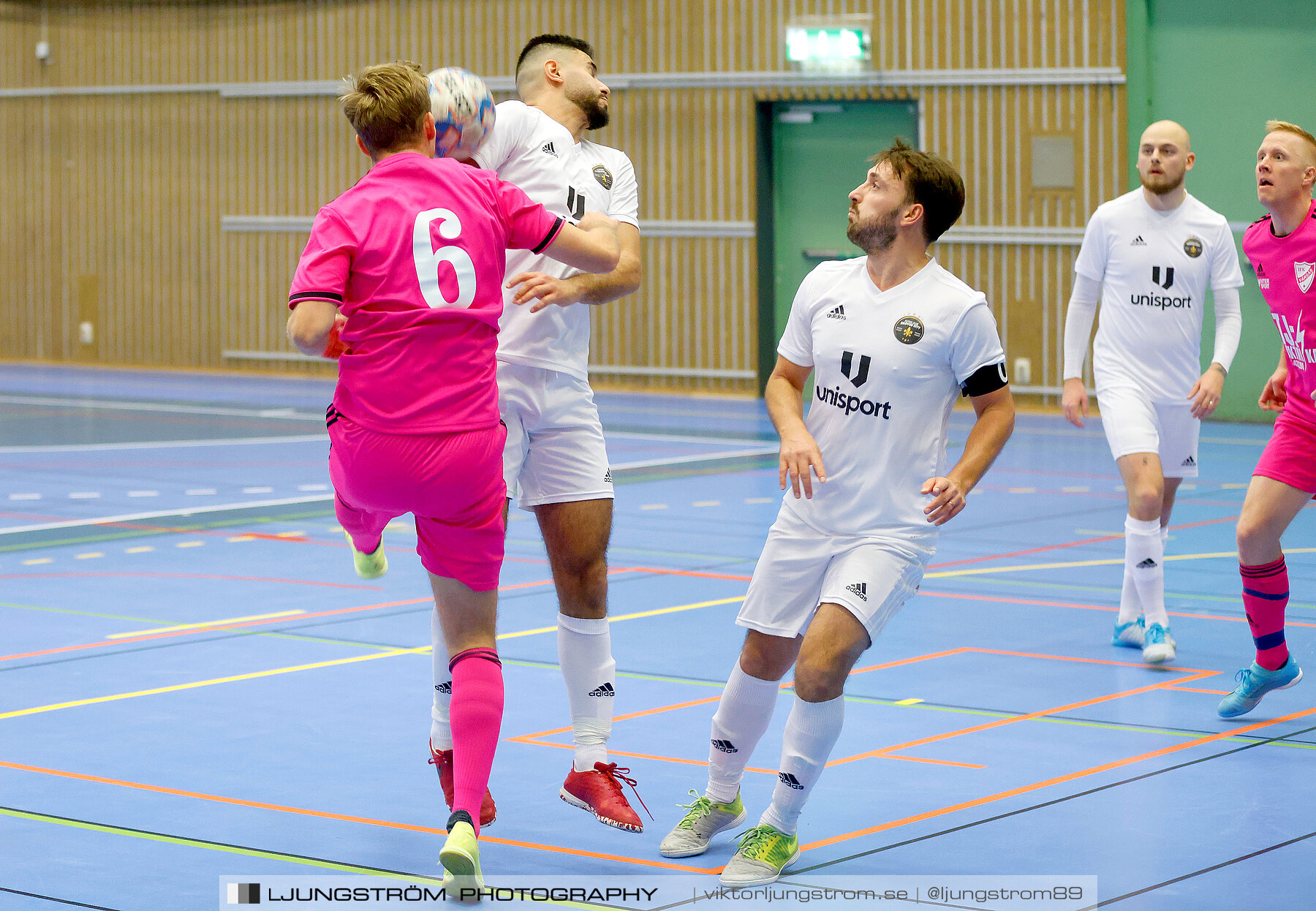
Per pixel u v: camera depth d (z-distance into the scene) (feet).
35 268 123.34
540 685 29.71
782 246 97.86
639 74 98.84
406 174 18.45
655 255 99.91
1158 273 32.81
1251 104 83.51
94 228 120.37
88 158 119.85
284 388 103.96
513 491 22.90
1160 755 24.63
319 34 109.29
